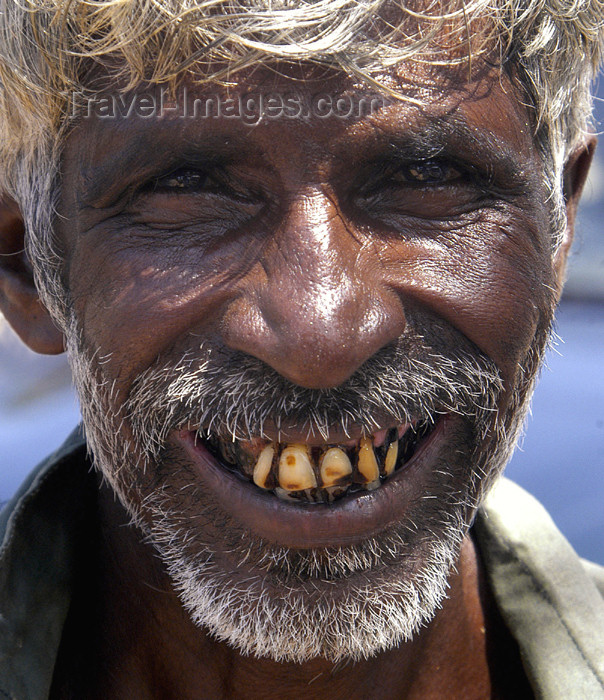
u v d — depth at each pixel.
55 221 1.63
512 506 2.07
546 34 1.54
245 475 1.60
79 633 1.85
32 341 1.87
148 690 1.84
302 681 1.80
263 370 1.45
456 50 1.44
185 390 1.50
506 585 1.97
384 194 1.50
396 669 1.86
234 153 1.42
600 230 4.11
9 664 1.64
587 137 1.94
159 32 1.37
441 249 1.52
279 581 1.55
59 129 1.55
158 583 1.79
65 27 1.45
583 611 1.94
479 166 1.50
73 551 1.81
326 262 1.40
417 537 1.60
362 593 1.55
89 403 1.67
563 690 1.84
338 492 1.57
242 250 1.46
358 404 1.45
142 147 1.44
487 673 1.94
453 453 1.62
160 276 1.50
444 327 1.53
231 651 1.78
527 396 1.73
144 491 1.64
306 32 1.35
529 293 1.60
